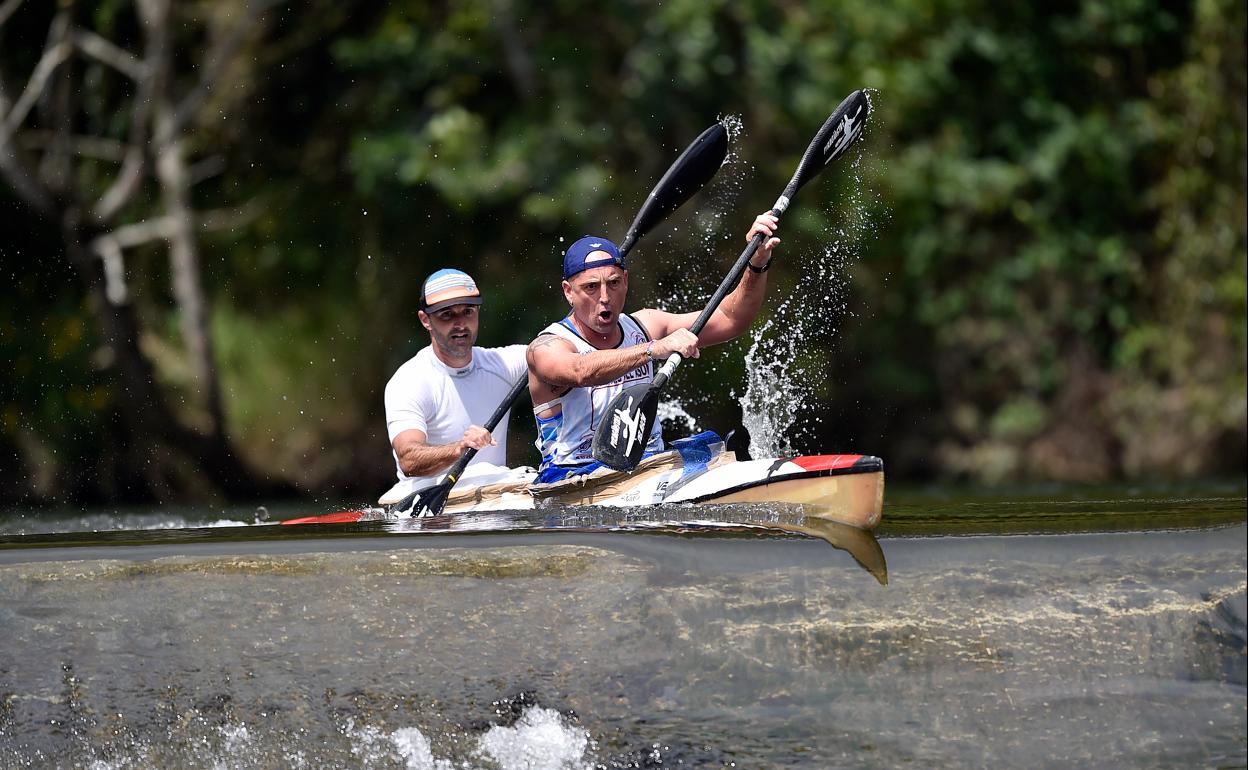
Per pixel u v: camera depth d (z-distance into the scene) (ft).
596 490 58.95
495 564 46.60
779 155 136.15
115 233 137.28
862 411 140.77
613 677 46.55
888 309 142.51
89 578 46.62
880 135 140.87
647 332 61.46
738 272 60.44
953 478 140.56
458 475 59.36
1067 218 145.89
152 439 135.74
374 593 46.44
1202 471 136.67
